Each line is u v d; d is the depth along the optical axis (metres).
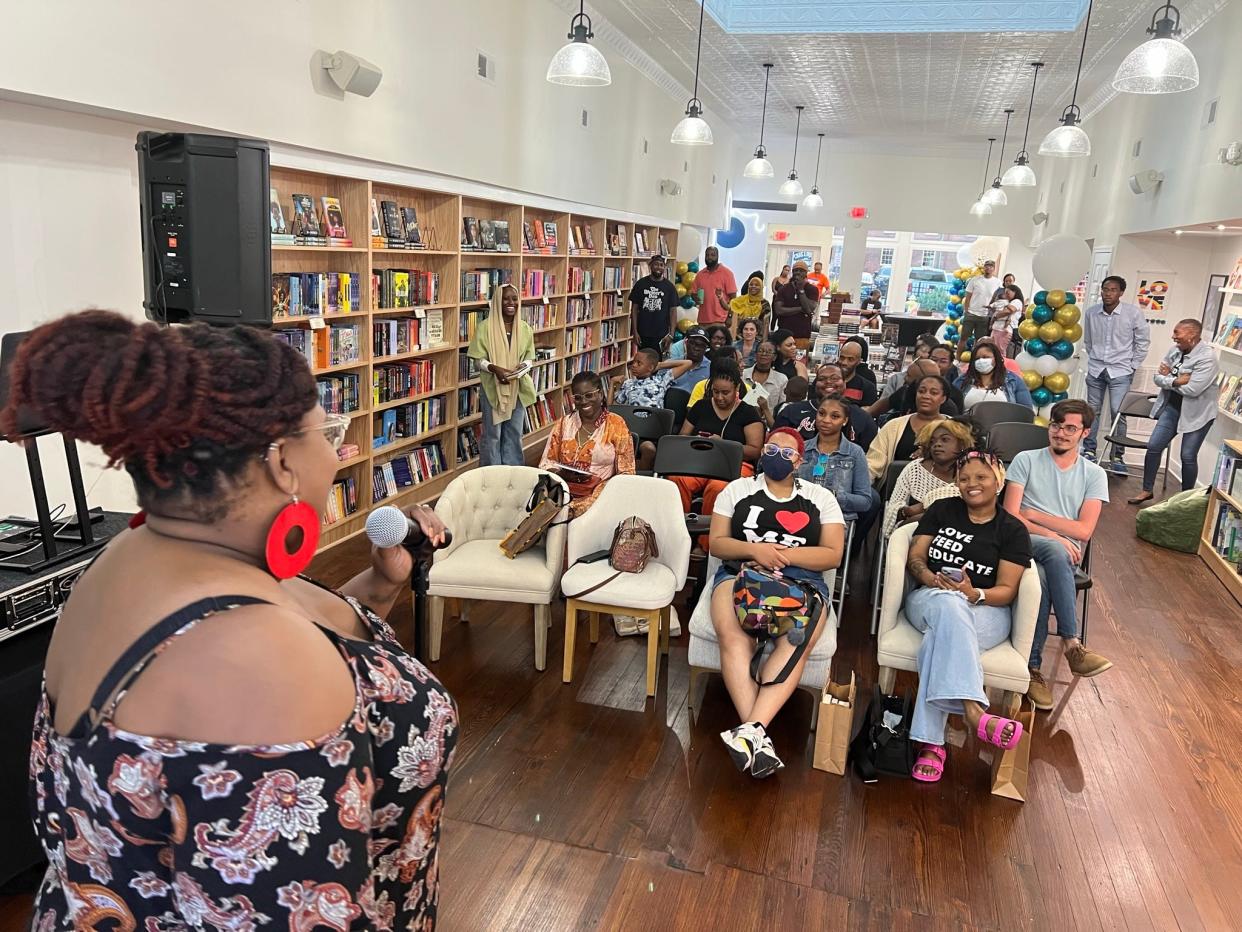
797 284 11.28
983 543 3.33
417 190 5.82
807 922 2.43
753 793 3.02
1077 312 8.30
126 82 3.29
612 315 10.20
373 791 0.82
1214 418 6.83
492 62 6.36
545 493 3.89
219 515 0.79
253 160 3.11
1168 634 4.59
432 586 3.70
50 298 3.40
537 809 2.88
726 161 15.07
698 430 5.23
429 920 1.02
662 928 2.38
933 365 5.70
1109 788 3.17
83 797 0.74
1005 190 15.73
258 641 0.72
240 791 0.70
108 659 0.74
